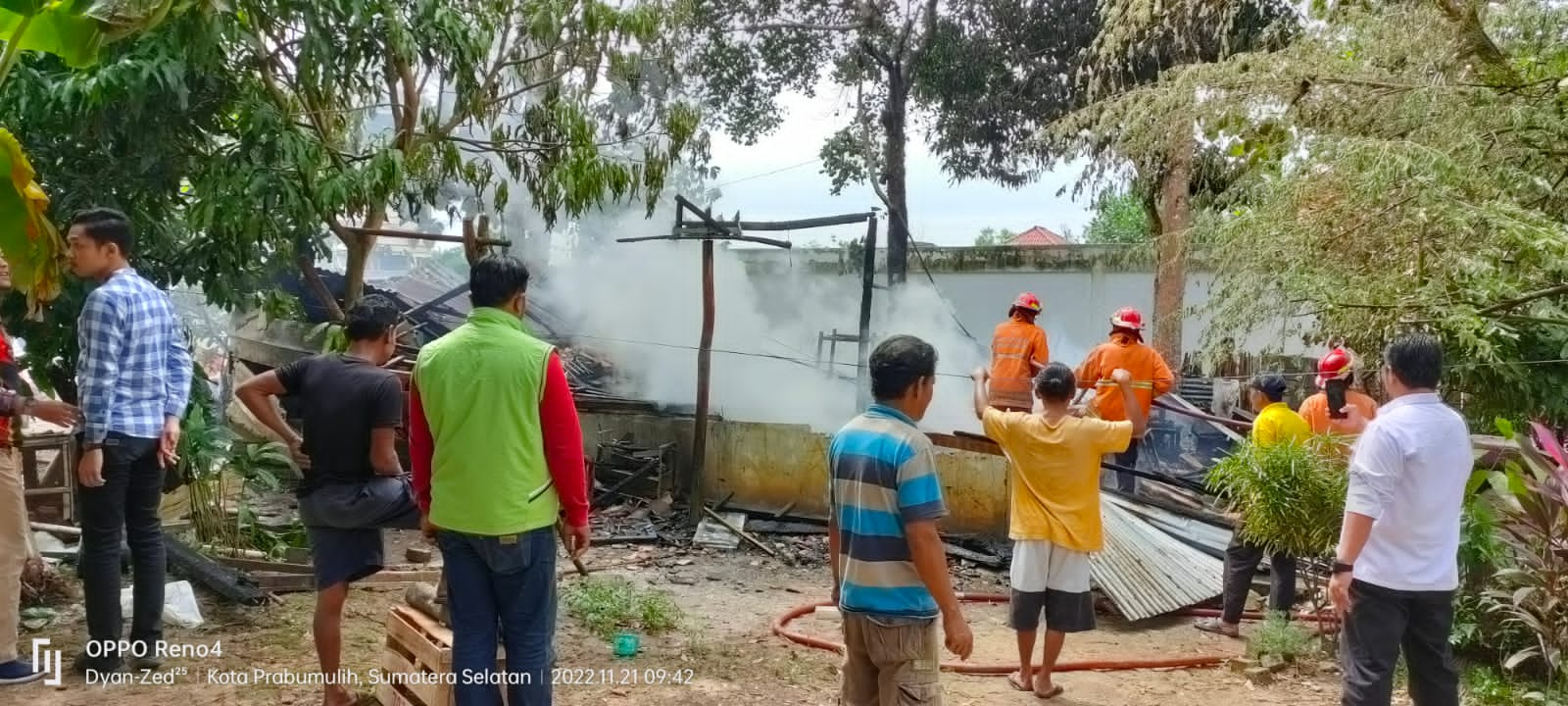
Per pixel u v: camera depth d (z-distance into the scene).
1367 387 6.04
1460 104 5.56
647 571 6.61
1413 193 5.14
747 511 7.91
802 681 4.48
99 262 4.01
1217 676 4.81
